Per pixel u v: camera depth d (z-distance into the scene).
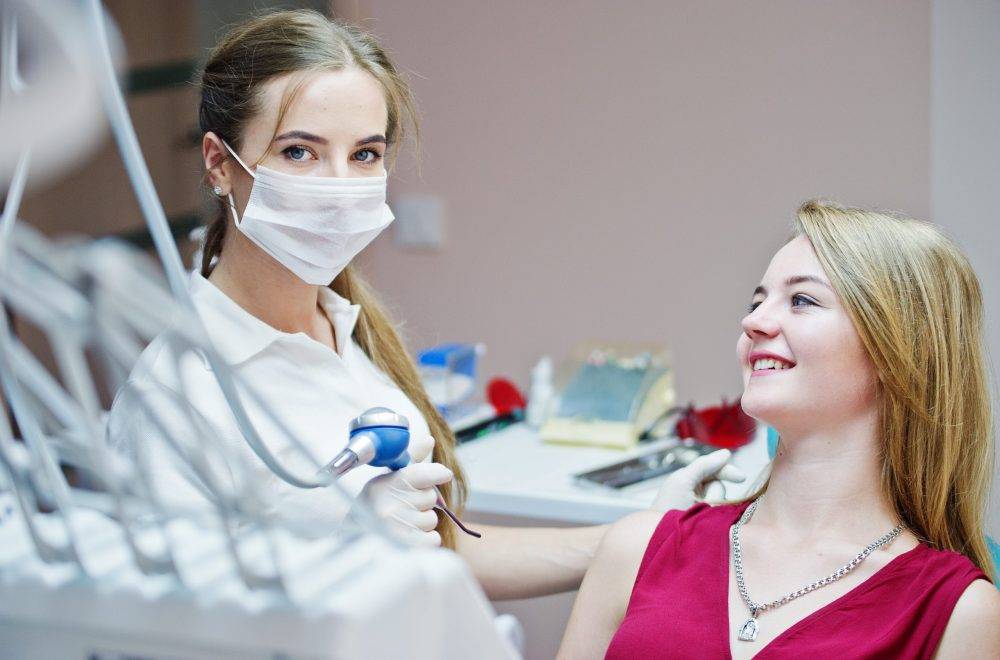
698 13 2.41
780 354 1.25
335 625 0.46
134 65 2.81
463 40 2.65
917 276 1.24
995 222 2.18
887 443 1.25
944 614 1.13
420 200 2.76
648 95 2.49
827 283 1.25
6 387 0.53
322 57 1.32
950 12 2.15
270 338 1.37
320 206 1.32
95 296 0.41
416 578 0.49
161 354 1.23
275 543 0.49
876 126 2.29
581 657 1.35
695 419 2.24
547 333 2.71
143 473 0.52
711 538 1.32
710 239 2.50
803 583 1.22
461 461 2.18
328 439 1.36
